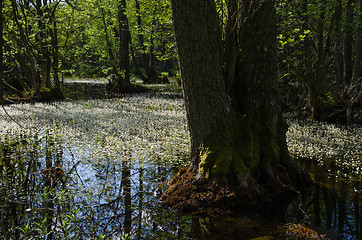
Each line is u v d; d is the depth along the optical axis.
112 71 22.78
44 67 19.16
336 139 9.18
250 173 4.91
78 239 3.63
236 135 5.18
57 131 9.87
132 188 5.36
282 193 5.07
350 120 11.61
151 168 6.49
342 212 4.44
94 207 4.57
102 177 5.90
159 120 12.01
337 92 11.60
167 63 38.16
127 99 19.03
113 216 4.29
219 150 4.93
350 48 13.61
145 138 9.05
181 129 10.42
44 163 6.70
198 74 4.86
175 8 4.72
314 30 9.76
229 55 5.36
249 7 5.28
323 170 6.40
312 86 11.78
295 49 11.68
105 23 21.45
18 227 3.89
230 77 5.36
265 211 4.46
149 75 29.95
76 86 28.39
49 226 3.96
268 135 5.38
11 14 15.89
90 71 23.75
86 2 22.03
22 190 5.16
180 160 7.04
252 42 5.36
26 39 17.12
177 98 19.52
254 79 5.41
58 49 20.67
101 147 7.93
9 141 8.49
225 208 4.50
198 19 4.68
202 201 4.55
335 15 9.76
